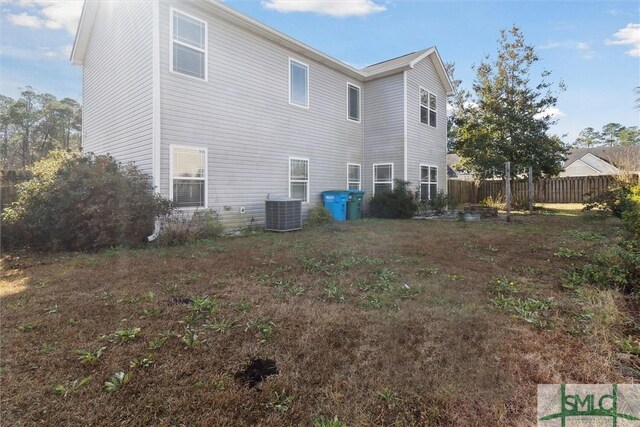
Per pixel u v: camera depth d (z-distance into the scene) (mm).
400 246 6582
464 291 3830
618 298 3377
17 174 8672
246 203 9094
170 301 3473
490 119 15469
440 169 15422
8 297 3627
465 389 2027
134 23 7914
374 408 1877
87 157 7629
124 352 2434
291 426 1743
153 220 6910
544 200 17859
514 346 2518
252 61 9234
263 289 3885
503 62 15625
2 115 19531
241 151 8977
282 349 2492
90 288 3936
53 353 2420
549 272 4613
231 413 1832
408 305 3379
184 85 7688
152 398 1940
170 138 7441
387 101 13102
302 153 10906
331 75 12055
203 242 7055
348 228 9414
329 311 3199
